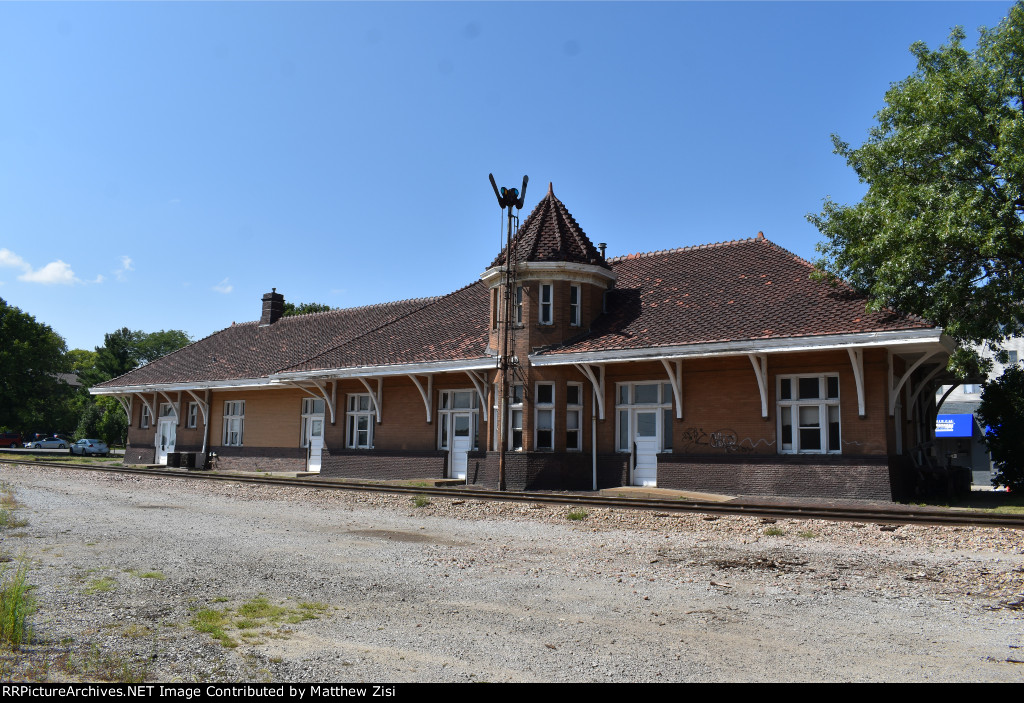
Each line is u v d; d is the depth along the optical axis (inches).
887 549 425.4
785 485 694.5
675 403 778.8
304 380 1091.3
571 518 558.9
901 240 683.4
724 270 884.0
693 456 753.6
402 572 356.8
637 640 248.4
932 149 740.0
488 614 281.0
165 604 283.1
